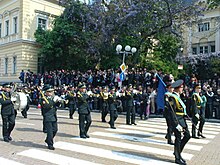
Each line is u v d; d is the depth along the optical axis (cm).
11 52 3591
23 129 1247
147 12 2609
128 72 2272
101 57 2934
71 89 1803
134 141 1011
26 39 3422
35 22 3538
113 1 2806
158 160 772
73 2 3158
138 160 766
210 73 3238
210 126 1474
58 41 3120
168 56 3228
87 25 3017
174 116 747
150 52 3194
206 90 1800
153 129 1292
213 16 3916
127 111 1442
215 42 3897
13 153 817
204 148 937
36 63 3509
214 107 1791
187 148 931
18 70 3438
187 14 2583
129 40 2794
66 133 1148
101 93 1552
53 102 905
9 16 3678
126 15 2616
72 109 1672
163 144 973
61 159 759
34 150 854
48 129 878
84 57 3036
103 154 820
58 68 3272
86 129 1063
